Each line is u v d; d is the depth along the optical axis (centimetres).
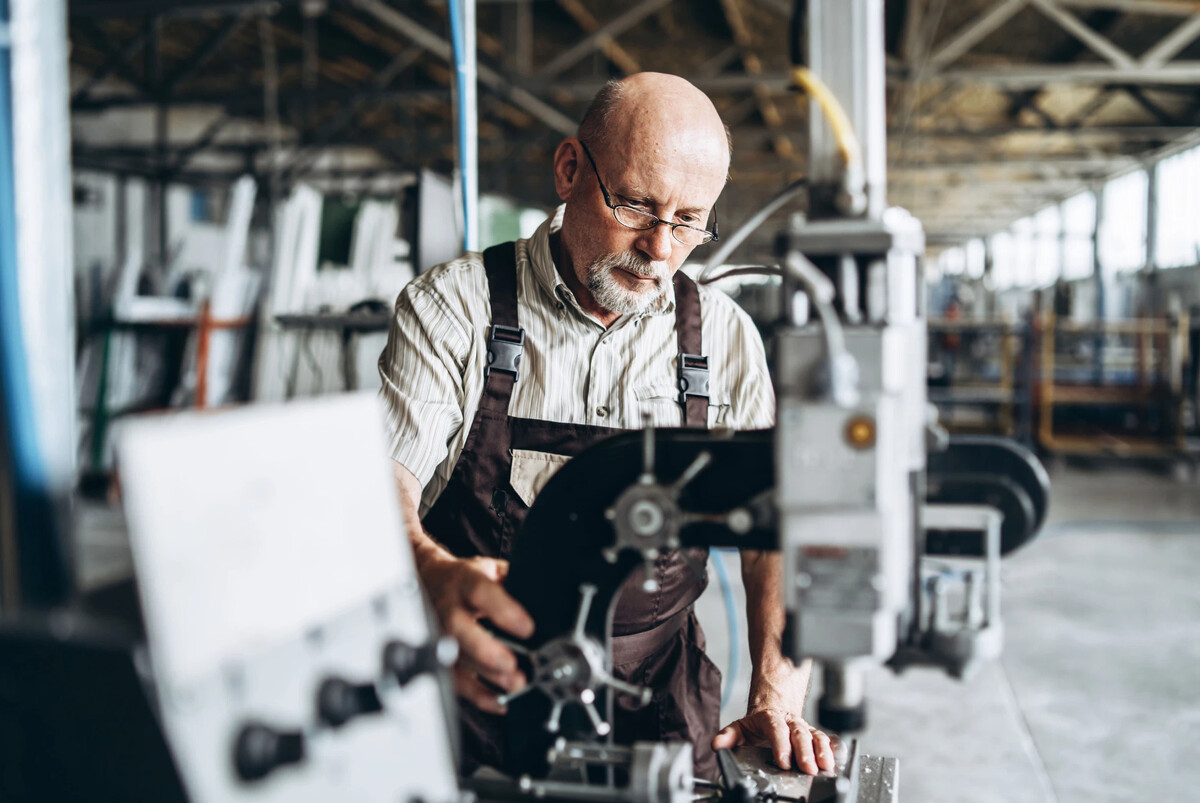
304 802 48
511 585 77
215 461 44
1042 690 279
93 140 945
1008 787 222
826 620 57
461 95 143
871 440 55
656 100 101
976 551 87
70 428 51
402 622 58
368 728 54
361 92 731
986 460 90
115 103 663
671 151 100
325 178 927
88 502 485
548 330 115
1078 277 1647
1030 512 86
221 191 1117
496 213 450
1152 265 1335
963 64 905
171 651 41
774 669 107
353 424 55
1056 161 1138
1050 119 961
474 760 95
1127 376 908
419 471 110
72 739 43
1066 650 312
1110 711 264
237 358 462
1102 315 1358
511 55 697
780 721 93
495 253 119
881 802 80
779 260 58
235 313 460
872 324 58
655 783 66
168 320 479
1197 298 1105
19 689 43
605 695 77
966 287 1390
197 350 459
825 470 56
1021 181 1545
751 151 1323
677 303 120
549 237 116
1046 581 392
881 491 55
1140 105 1044
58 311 50
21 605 48
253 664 46
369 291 343
